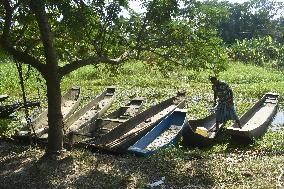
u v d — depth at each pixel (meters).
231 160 10.34
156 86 24.39
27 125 12.18
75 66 10.34
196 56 11.42
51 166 9.70
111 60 10.84
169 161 9.94
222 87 12.61
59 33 11.33
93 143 11.03
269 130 13.83
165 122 12.40
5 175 9.41
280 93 20.52
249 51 43.34
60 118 10.35
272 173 9.12
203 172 9.16
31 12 10.04
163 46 11.55
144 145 11.30
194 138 11.61
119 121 12.96
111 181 8.80
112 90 18.45
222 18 11.48
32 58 10.17
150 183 8.71
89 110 15.98
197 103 18.69
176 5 10.74
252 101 19.20
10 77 25.58
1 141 12.30
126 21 11.23
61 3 8.94
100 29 10.53
